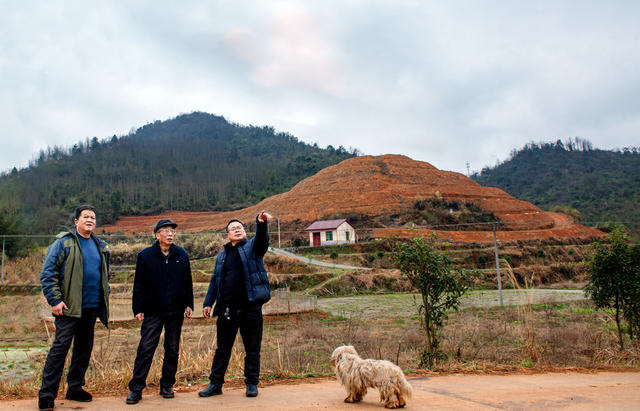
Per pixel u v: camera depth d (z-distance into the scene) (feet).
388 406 13.41
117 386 17.39
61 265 14.58
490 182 620.49
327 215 264.72
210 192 479.00
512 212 272.92
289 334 50.06
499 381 19.81
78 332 15.14
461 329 46.06
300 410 13.12
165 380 15.43
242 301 15.94
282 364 22.82
